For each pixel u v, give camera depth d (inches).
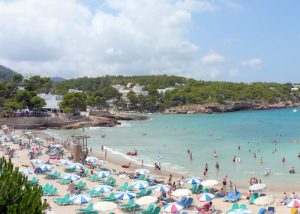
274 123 6382.9
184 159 2755.9
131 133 4803.2
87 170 2084.2
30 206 499.2
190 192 1487.5
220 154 3002.0
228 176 2166.6
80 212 1320.1
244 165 2506.2
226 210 1419.8
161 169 2370.8
